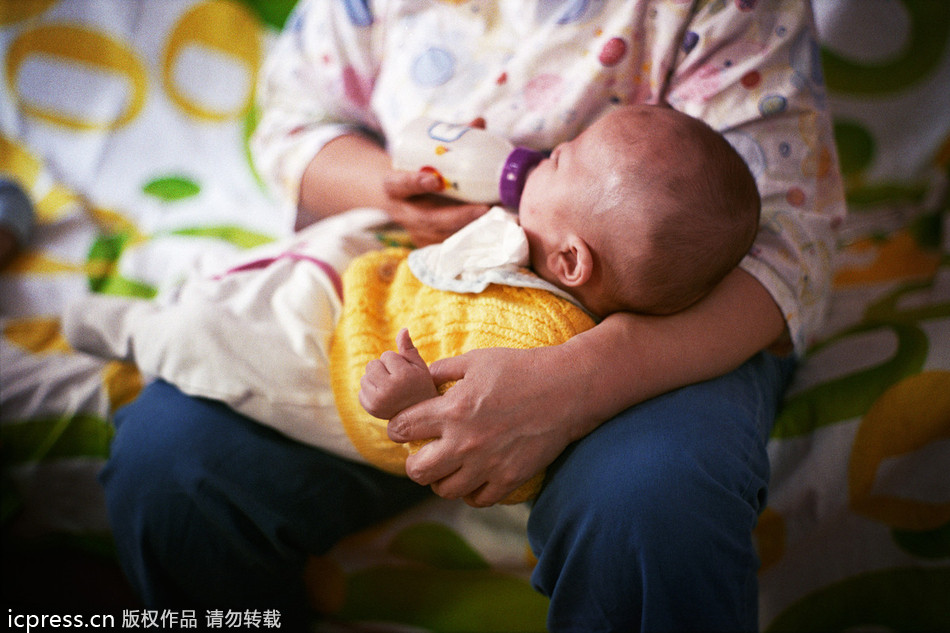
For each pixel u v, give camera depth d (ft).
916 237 4.19
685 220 2.25
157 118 4.86
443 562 3.08
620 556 2.14
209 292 2.86
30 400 3.32
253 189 4.78
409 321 2.53
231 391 2.57
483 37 3.00
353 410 2.52
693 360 2.39
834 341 3.48
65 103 4.76
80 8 4.77
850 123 4.55
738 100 2.78
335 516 2.72
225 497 2.58
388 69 3.22
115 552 3.47
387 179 2.82
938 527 2.85
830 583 3.02
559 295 2.50
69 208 4.38
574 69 2.90
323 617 3.27
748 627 2.29
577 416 2.22
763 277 2.57
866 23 4.38
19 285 3.99
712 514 2.12
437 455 2.14
